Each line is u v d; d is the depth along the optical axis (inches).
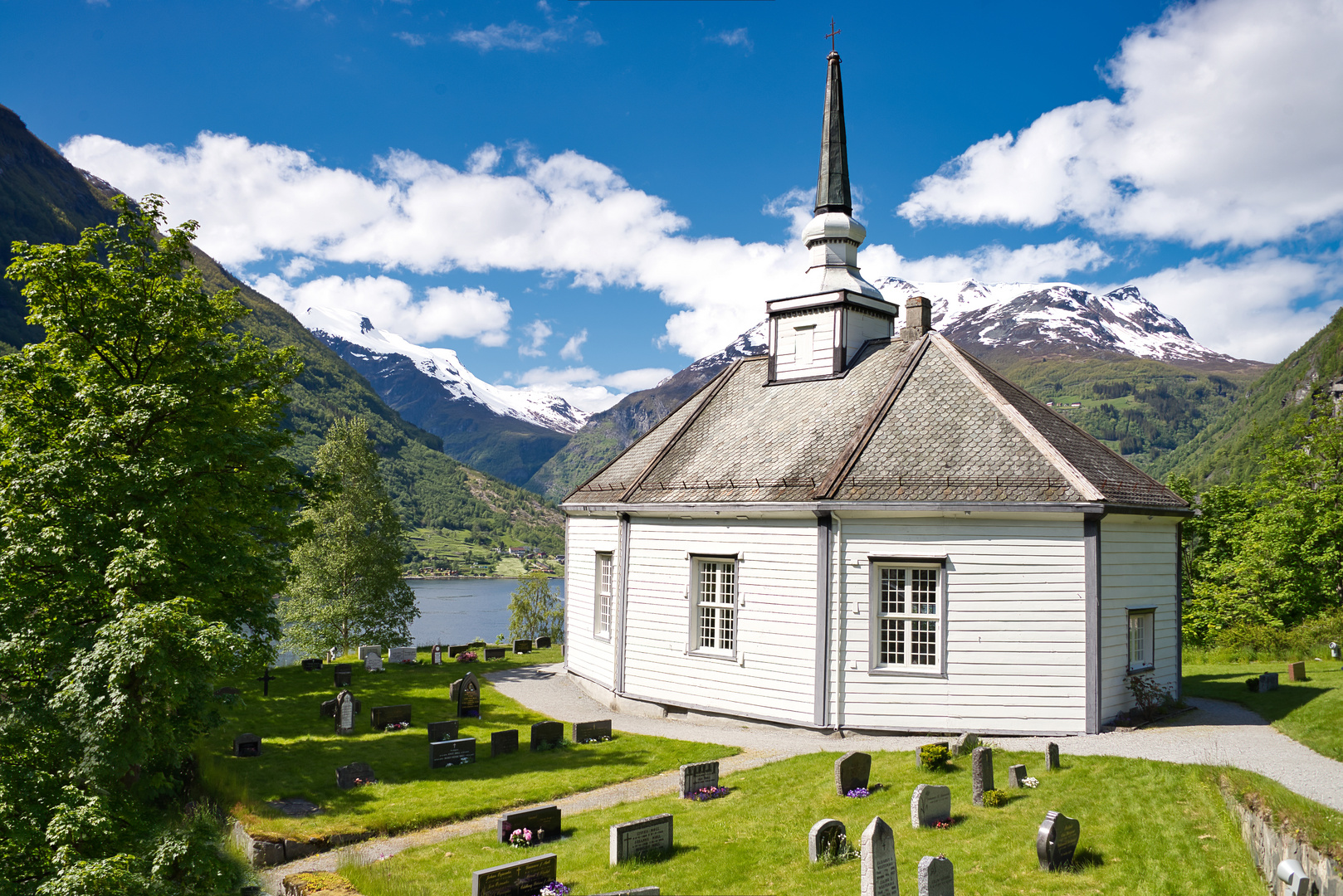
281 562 903.1
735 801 661.3
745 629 931.3
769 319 1192.8
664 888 500.7
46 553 584.4
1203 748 733.9
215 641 557.0
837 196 1184.2
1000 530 830.5
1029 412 951.0
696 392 1296.8
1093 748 743.7
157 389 668.1
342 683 1259.2
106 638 535.2
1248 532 1902.1
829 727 858.1
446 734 904.9
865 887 440.8
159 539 632.4
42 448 668.7
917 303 1114.7
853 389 1055.0
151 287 790.5
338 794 728.3
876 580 859.4
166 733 582.6
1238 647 1502.2
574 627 1248.8
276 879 544.1
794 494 902.4
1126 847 501.7
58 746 558.6
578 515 1245.1
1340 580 1685.5
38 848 509.4
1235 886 444.8
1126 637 856.9
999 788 621.3
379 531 2015.3
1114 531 850.1
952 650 832.9
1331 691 964.6
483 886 482.9
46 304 756.6
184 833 505.0
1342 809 550.6
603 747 873.5
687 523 999.0
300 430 948.0
